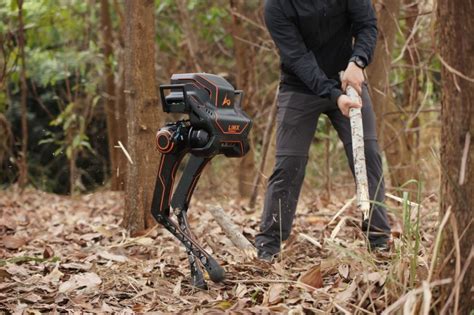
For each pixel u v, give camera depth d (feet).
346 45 15.19
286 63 14.66
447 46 9.48
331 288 12.20
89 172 39.17
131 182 18.90
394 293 10.47
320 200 25.07
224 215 16.26
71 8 34.91
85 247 17.37
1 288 12.85
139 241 17.25
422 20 24.26
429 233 15.43
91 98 36.42
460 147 9.50
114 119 34.19
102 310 11.89
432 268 9.50
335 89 14.02
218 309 11.41
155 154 18.98
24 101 33.32
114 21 38.29
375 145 15.06
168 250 16.38
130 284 13.10
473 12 9.27
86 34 36.24
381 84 21.58
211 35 35.96
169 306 11.93
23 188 34.30
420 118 28.02
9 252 17.35
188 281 13.44
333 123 15.44
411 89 25.22
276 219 15.03
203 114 11.93
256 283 12.99
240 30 30.37
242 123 12.46
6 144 39.93
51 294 12.60
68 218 23.17
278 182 15.08
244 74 30.94
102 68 36.65
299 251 16.08
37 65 36.24
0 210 25.77
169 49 36.86
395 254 12.11
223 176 35.63
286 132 15.10
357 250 13.37
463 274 9.20
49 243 18.22
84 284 13.15
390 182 26.12
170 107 12.23
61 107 38.70
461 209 9.57
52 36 34.53
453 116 9.52
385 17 21.26
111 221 21.98
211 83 12.11
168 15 35.42
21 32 30.35
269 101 34.27
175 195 12.84
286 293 12.19
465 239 9.59
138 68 18.74
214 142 11.99
